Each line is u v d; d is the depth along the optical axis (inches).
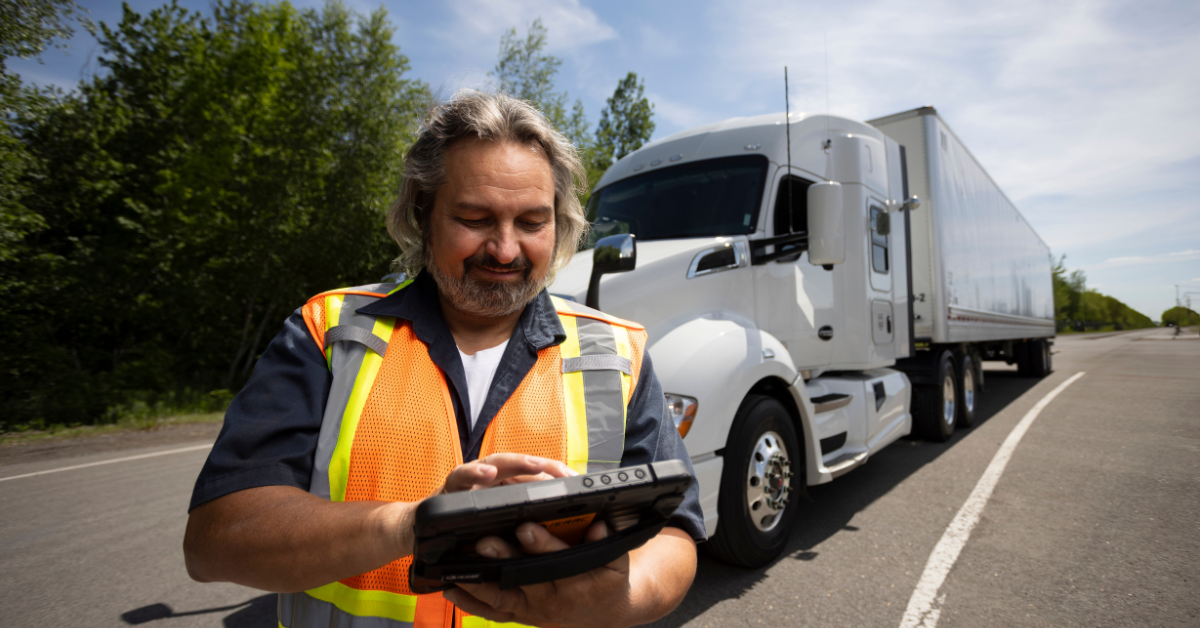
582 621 32.9
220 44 554.6
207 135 532.1
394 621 37.3
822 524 160.9
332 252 538.0
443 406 39.7
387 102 554.9
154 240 529.7
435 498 25.4
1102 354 917.8
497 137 41.1
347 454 37.1
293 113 529.7
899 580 125.3
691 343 120.0
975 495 184.1
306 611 39.0
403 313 41.8
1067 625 106.8
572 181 47.8
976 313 324.2
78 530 162.2
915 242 267.1
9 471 235.1
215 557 32.3
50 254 464.8
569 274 136.9
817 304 164.4
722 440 115.3
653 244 147.7
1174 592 118.5
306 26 554.3
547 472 30.1
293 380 38.2
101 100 551.5
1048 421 310.2
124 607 119.1
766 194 155.1
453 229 40.8
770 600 117.3
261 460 34.7
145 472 230.2
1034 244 545.0
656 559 38.6
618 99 837.8
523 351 43.2
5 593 124.8
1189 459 224.7
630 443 43.5
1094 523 157.8
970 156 325.4
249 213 521.0
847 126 190.2
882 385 194.9
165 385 472.7
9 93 357.4
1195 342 1360.7
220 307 527.5
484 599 29.9
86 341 518.9
